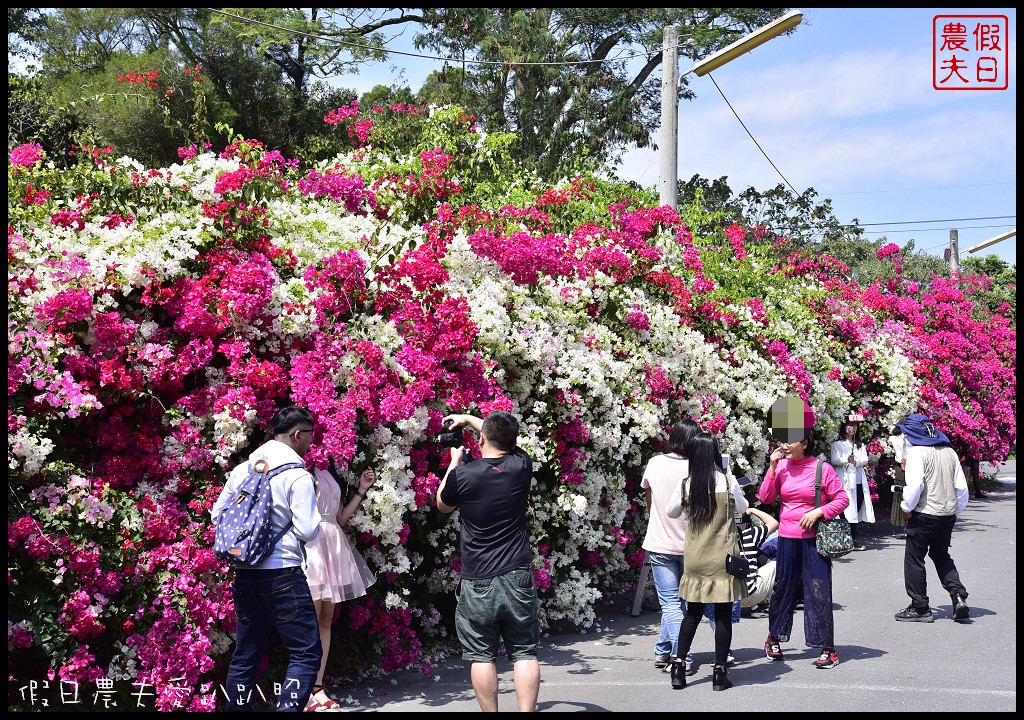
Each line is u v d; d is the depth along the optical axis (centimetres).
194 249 604
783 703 567
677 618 657
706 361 1059
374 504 612
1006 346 2358
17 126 1066
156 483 562
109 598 521
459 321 675
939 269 3509
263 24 2100
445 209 793
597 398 835
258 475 498
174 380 567
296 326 606
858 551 1281
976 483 2006
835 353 1479
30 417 516
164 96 2042
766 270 1409
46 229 589
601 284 924
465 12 2433
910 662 668
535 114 2500
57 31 2422
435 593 748
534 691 488
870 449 1509
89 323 548
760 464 1184
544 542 802
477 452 692
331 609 577
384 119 1292
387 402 618
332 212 790
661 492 669
